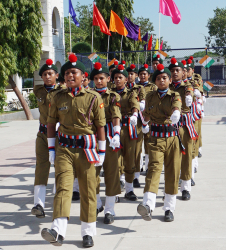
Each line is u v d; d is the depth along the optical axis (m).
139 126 5.92
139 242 3.90
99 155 3.84
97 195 4.86
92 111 3.73
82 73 3.71
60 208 3.54
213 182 6.29
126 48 28.97
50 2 25.16
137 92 5.88
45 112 4.87
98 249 3.77
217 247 3.69
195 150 6.79
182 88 5.31
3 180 6.98
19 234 4.27
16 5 16.89
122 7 28.30
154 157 4.36
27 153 9.87
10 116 20.30
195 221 4.48
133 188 6.18
